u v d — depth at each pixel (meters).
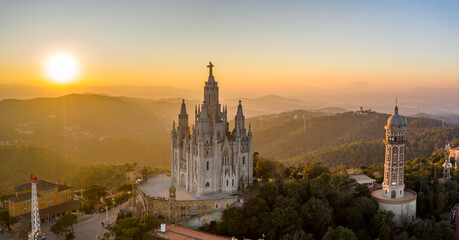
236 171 163.62
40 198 171.50
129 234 132.50
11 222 158.25
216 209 151.38
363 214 153.12
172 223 149.62
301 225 142.75
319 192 153.00
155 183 182.25
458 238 146.25
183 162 172.12
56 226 143.62
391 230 145.25
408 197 160.75
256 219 142.12
